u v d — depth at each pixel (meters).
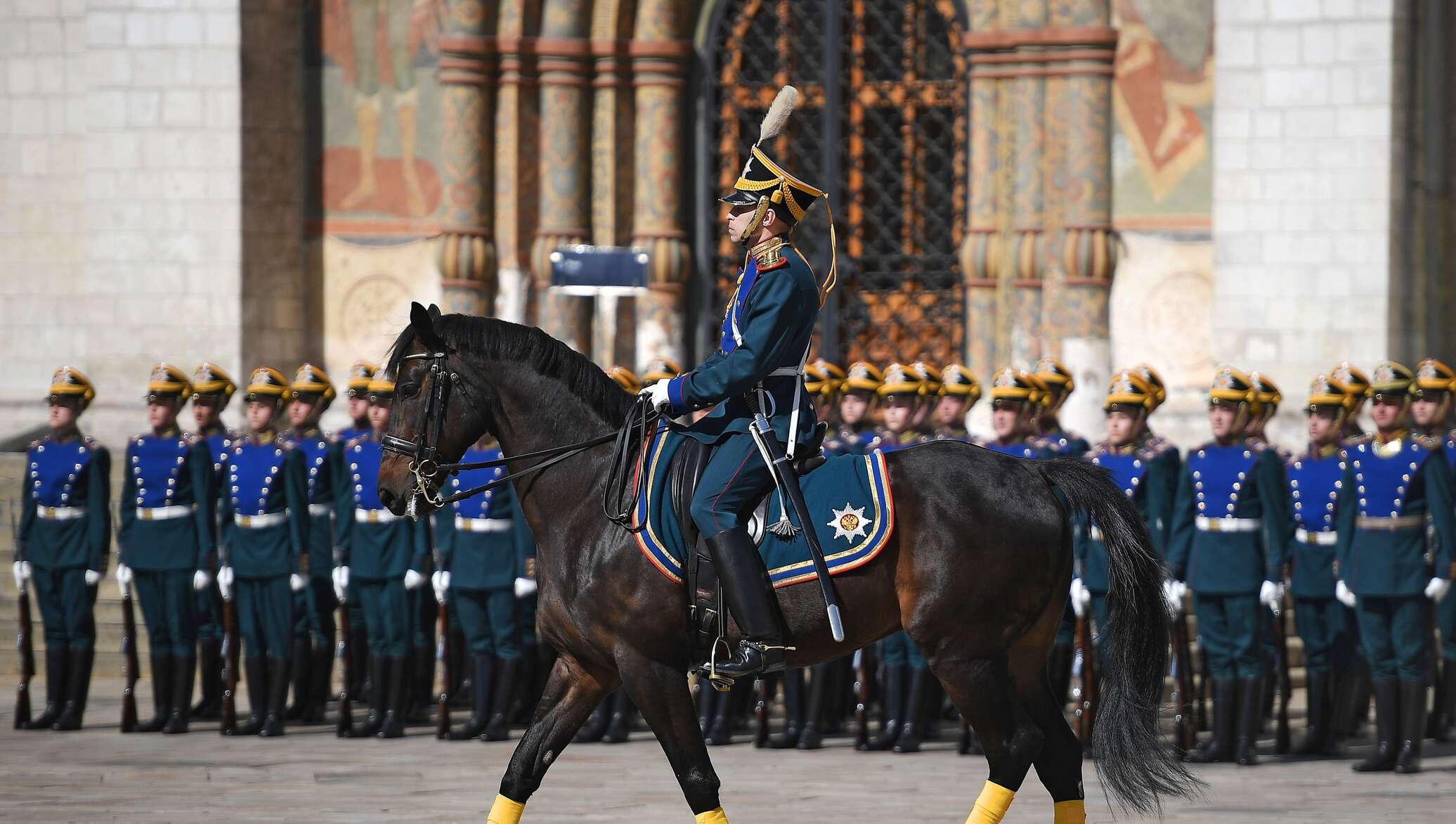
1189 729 38.69
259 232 63.41
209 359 62.31
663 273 63.41
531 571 40.88
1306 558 39.69
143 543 42.28
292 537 42.31
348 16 64.75
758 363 24.80
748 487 24.89
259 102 63.25
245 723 43.78
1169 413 59.38
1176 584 38.59
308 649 44.59
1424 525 37.06
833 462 25.72
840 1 64.19
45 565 42.62
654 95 63.62
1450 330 62.66
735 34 64.69
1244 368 56.59
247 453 42.53
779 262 25.16
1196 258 59.53
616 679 26.64
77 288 65.19
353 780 35.69
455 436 26.39
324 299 65.12
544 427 26.44
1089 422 59.97
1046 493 25.92
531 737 26.27
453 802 33.19
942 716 45.47
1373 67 55.19
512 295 63.41
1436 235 61.56
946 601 24.95
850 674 45.25
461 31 62.72
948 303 63.75
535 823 31.33
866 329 64.44
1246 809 32.41
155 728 42.66
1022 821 31.47
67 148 65.25
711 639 25.19
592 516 25.95
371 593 42.03
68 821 31.27
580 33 63.41
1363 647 37.28
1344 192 55.50
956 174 63.41
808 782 35.81
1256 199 56.44
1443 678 41.94
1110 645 25.95
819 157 64.75
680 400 25.14
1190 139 59.59
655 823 31.27
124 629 42.59
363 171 64.88
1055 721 26.16
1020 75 60.69
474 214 62.97
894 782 35.81
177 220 62.50
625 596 25.27
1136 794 25.80
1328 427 39.62
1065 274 60.12
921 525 25.19
